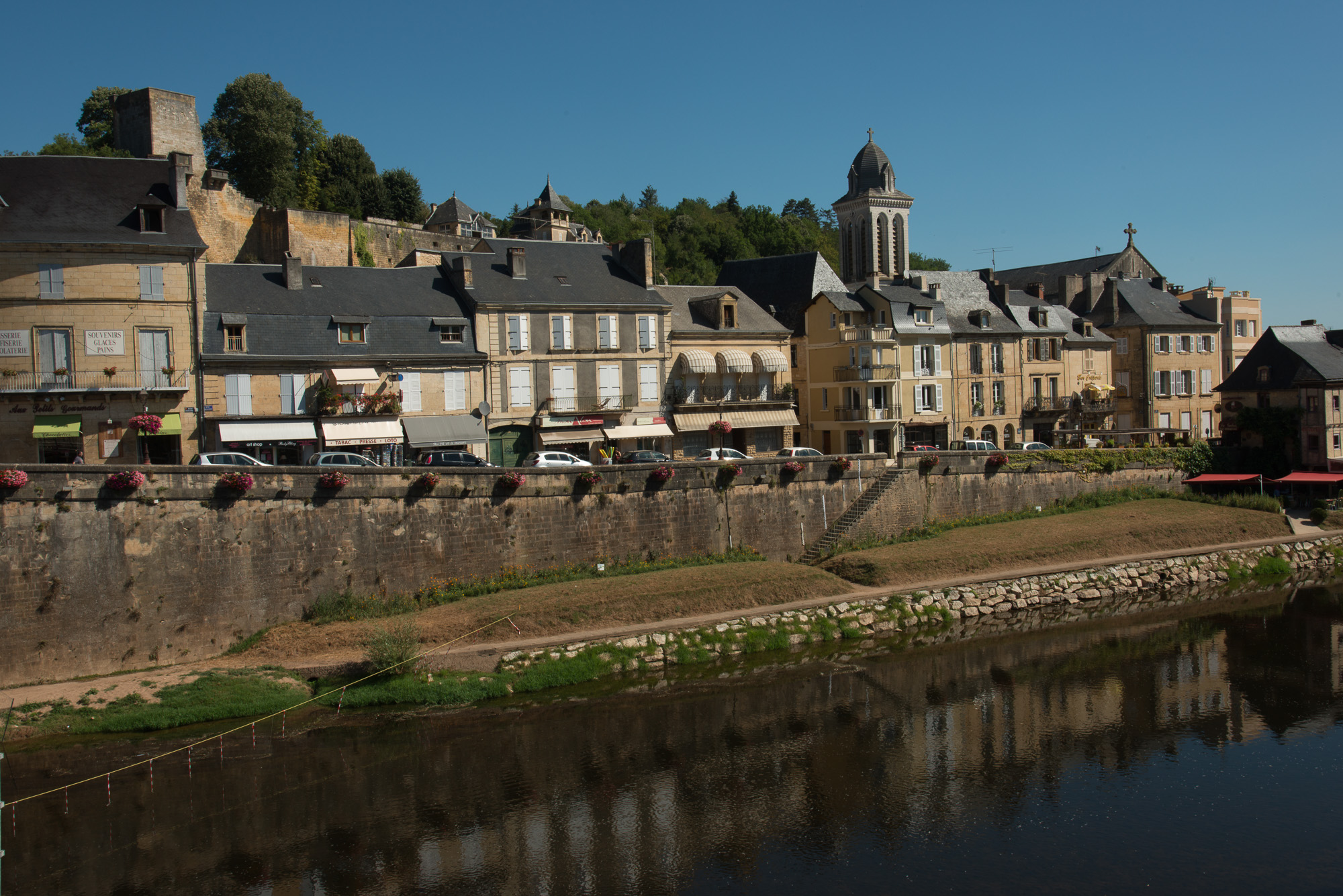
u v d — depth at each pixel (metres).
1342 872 19.62
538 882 19.28
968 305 65.31
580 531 36.84
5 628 26.38
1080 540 45.09
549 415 47.75
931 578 40.16
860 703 29.02
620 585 35.12
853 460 44.44
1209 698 29.45
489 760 24.84
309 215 66.50
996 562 42.16
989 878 19.53
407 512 33.00
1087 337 70.00
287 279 44.47
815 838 21.12
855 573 39.59
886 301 59.00
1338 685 30.56
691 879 19.50
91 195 39.81
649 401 51.34
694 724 27.30
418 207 96.81
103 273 38.50
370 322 44.56
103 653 27.73
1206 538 47.53
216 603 29.52
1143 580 43.09
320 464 38.31
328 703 27.58
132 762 24.02
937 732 26.91
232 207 64.62
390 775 23.91
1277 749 25.70
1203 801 22.80
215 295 42.41
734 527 40.88
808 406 61.84
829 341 59.72
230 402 40.97
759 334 55.78
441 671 29.19
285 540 30.77
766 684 30.61
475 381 46.34
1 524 26.28
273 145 74.00
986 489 48.81
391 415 43.69
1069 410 66.69
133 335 39.06
